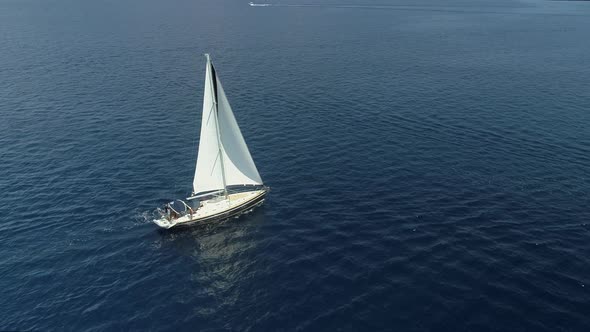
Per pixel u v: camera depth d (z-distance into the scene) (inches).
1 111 3447.3
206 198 2263.8
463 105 3671.3
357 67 5029.5
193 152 2827.3
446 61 5339.6
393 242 1935.3
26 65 4817.9
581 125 3198.8
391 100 3826.3
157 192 2356.1
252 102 3779.5
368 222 2087.8
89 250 1902.1
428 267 1774.1
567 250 1847.9
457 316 1531.7
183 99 3841.0
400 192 2338.8
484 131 3112.7
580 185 2362.2
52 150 2815.0
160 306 1615.4
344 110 3580.2
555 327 1472.7
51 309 1587.1
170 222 2005.4
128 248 1920.5
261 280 1738.4
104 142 2947.8
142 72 4680.1
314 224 2086.6
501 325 1488.7
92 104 3661.4
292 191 2378.2
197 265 1827.0
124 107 3612.2
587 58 5438.0
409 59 5452.8
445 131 3127.5
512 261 1791.3
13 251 1881.2
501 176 2475.4
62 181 2445.9
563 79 4468.5
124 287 1701.5
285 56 5595.5
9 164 2625.5
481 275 1720.0
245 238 1995.6
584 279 1684.3
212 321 1551.4
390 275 1737.2
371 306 1588.3
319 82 4402.1
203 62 5191.9
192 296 1664.6
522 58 5487.2
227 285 1717.5
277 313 1577.3
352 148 2874.0
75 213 2158.0
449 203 2222.0
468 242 1918.1
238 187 2405.3
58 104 3639.3
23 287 1686.8
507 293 1625.2
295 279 1737.2
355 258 1843.0
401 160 2696.9
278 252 1897.1
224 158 2133.4
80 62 5012.3
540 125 3208.7
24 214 2139.5
